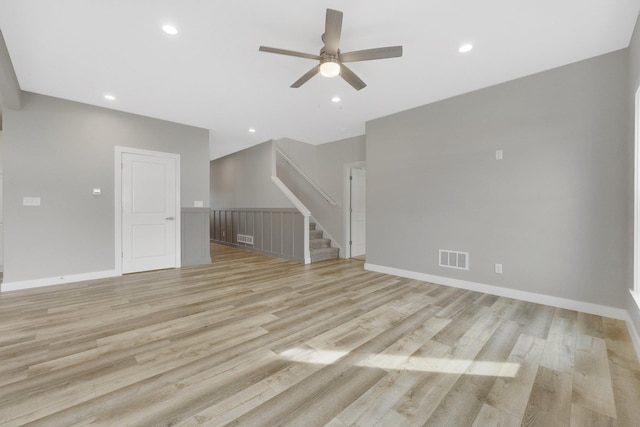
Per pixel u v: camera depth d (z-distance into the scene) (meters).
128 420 1.36
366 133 4.64
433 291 3.45
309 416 1.40
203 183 5.02
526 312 2.76
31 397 1.51
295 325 2.46
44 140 3.55
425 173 3.91
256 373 1.75
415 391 1.60
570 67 2.81
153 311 2.76
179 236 4.73
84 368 1.79
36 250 3.53
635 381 1.67
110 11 2.05
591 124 2.70
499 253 3.28
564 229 2.86
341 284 3.76
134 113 4.24
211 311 2.77
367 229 4.65
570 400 1.51
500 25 2.24
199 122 4.69
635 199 2.23
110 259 4.07
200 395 1.55
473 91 3.46
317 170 6.41
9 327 2.37
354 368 1.82
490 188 3.33
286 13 2.10
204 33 2.33
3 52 2.42
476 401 1.51
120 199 4.15
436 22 2.21
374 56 2.23
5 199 3.35
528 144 3.06
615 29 2.28
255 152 6.45
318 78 3.13
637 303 2.00
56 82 3.20
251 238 6.61
